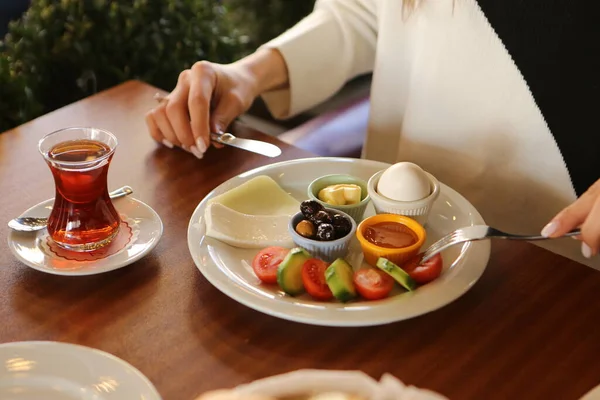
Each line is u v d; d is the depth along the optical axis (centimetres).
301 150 116
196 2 177
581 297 84
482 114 121
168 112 113
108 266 84
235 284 81
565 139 115
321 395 60
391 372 73
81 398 68
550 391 71
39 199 101
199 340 77
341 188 97
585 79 110
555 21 108
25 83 149
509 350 76
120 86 136
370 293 80
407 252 86
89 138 93
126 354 75
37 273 86
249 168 111
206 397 61
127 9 165
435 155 130
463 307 82
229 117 120
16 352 72
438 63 121
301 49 137
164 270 87
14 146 115
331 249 88
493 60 115
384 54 130
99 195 88
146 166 110
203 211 94
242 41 201
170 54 172
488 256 87
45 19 160
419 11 120
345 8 143
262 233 92
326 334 78
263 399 59
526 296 84
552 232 85
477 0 113
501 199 126
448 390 71
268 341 77
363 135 150
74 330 78
